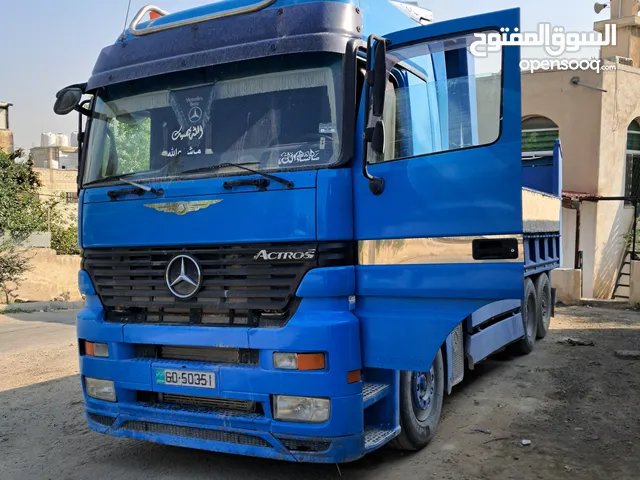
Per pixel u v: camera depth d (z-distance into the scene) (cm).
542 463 443
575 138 1500
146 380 419
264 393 383
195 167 422
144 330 421
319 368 374
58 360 881
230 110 422
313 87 400
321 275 377
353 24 409
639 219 1581
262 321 392
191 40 440
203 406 412
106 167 458
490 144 363
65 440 527
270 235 387
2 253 1709
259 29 415
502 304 709
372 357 397
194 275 407
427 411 488
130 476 440
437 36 376
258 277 391
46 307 1659
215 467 452
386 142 394
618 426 520
